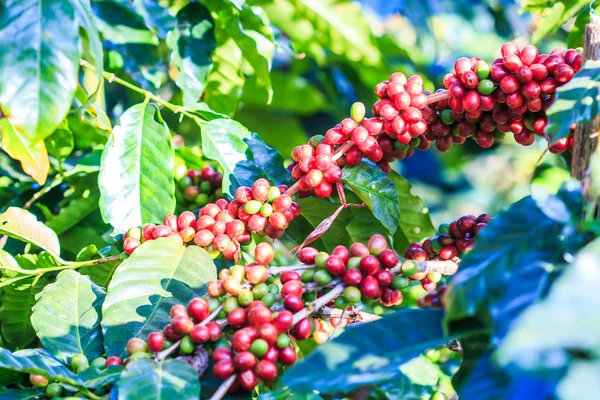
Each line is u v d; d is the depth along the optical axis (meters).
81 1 0.83
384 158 0.94
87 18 0.83
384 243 0.81
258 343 0.75
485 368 0.71
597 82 0.78
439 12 1.89
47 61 0.78
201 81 1.07
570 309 0.61
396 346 0.75
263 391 0.83
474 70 0.86
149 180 0.94
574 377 0.60
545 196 0.74
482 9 1.93
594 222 0.72
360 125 0.91
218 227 0.87
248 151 0.98
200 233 0.87
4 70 0.78
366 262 0.79
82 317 0.86
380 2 1.75
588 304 0.62
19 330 0.98
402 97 0.88
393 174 1.00
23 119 0.77
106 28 1.10
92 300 0.87
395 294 0.81
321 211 0.98
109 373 0.76
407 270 0.80
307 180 0.88
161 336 0.77
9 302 0.96
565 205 0.74
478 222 0.86
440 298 0.80
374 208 0.91
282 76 1.56
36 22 0.79
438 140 0.93
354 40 1.33
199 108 1.04
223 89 1.15
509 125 0.89
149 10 1.07
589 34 0.83
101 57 0.84
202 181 1.04
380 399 0.88
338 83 1.55
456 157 2.16
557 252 0.73
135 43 1.11
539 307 0.62
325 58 1.44
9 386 0.87
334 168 0.89
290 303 0.77
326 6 1.29
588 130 0.80
